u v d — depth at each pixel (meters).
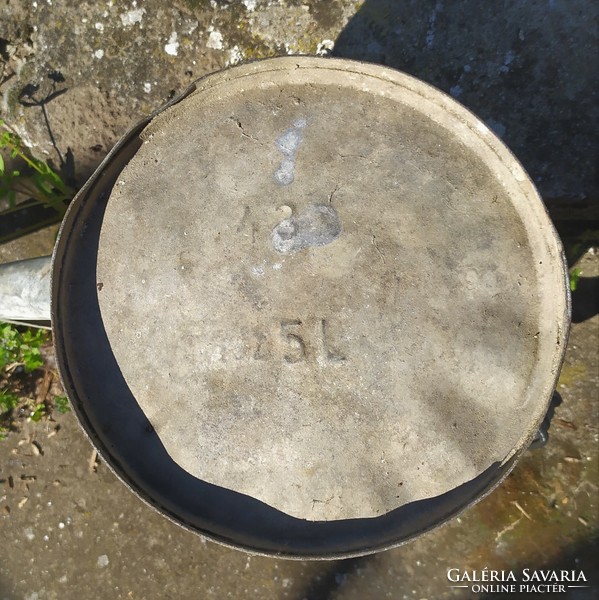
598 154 0.41
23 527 0.49
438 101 0.28
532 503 0.45
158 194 0.29
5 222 0.52
